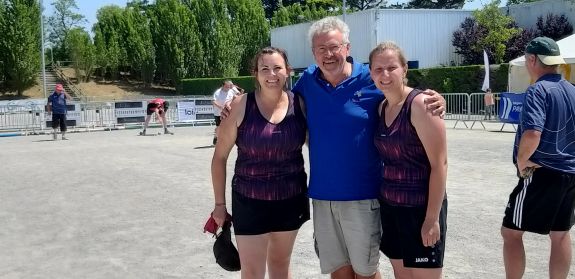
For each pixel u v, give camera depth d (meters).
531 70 4.09
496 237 5.88
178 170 11.23
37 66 48.75
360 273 3.78
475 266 5.00
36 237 6.33
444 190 3.26
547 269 4.88
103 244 6.00
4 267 5.29
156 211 7.50
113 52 54.94
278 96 3.70
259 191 3.73
